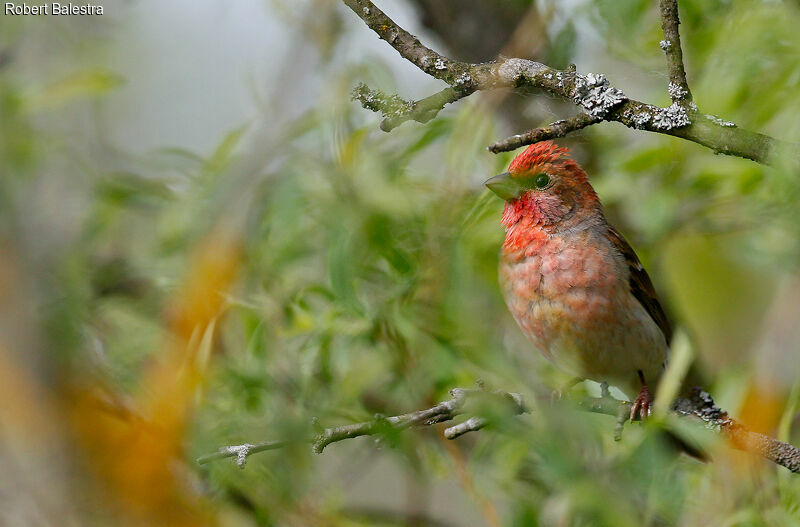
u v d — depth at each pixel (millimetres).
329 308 10000
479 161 10555
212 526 9469
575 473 8367
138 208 10906
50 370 9578
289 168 9961
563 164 11125
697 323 12828
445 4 12750
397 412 10664
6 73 10547
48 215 10203
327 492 10406
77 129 10969
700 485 9961
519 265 11156
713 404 9273
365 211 9719
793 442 10578
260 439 9586
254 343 9789
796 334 10797
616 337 10992
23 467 9203
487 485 9906
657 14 10969
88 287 10344
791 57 9703
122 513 9164
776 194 9352
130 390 9812
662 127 7027
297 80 10055
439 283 10094
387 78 9883
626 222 12625
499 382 9922
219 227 9930
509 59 7449
